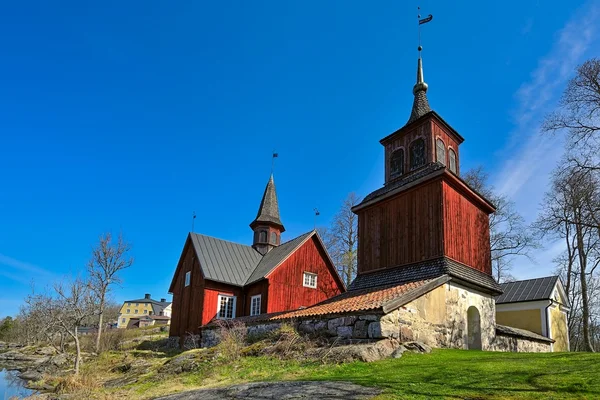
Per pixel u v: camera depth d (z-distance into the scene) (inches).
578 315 1314.0
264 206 1379.2
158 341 1242.6
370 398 280.7
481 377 321.1
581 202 893.2
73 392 571.5
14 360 1466.5
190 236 1202.0
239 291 1113.4
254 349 551.2
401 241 692.1
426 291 547.8
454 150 812.0
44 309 1067.3
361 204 778.8
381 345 453.1
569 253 1176.2
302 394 307.6
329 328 542.3
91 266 1363.2
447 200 657.0
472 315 667.4
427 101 836.6
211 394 352.5
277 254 1182.9
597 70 832.3
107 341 1221.1
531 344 801.6
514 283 1050.7
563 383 283.7
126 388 518.9
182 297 1184.8
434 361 413.1
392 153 818.8
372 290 663.8
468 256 672.4
